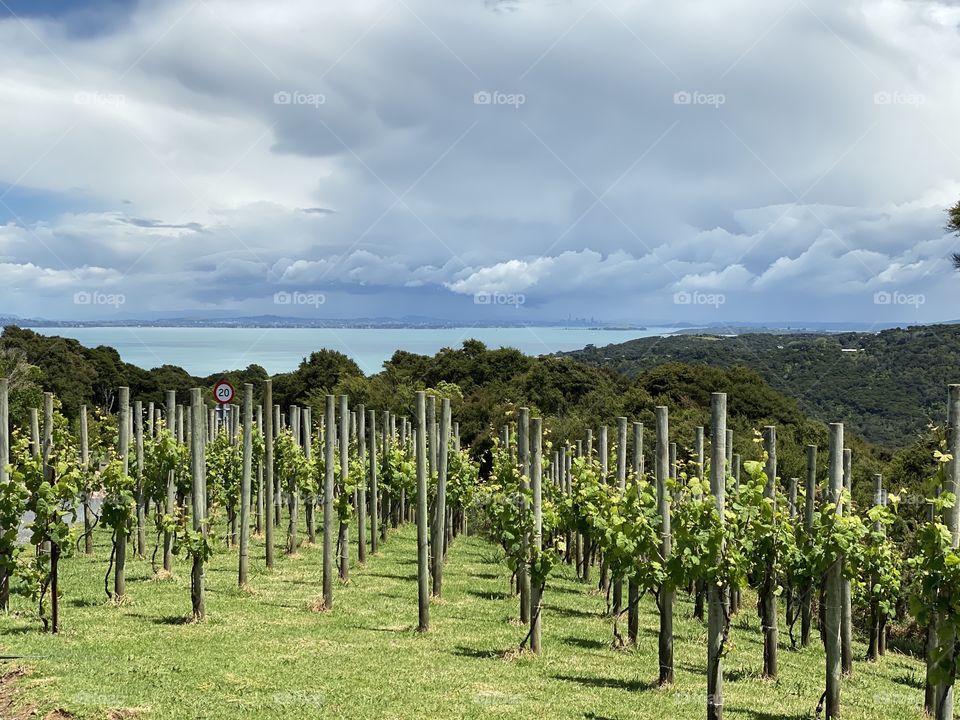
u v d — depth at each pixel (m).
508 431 26.52
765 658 12.91
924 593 8.46
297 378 62.94
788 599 16.22
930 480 8.70
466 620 15.19
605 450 19.55
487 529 30.98
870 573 16.11
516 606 17.11
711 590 9.60
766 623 12.91
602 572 20.02
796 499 15.99
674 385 50.94
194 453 13.82
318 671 10.73
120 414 14.88
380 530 28.38
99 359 67.25
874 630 16.52
